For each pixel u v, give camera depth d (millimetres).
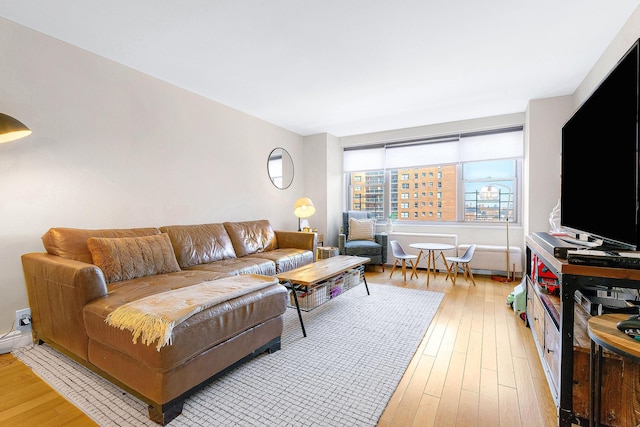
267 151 4742
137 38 2426
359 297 3518
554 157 3680
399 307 3168
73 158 2543
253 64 2867
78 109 2566
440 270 4832
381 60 2779
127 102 2914
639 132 1235
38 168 2350
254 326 2004
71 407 1599
